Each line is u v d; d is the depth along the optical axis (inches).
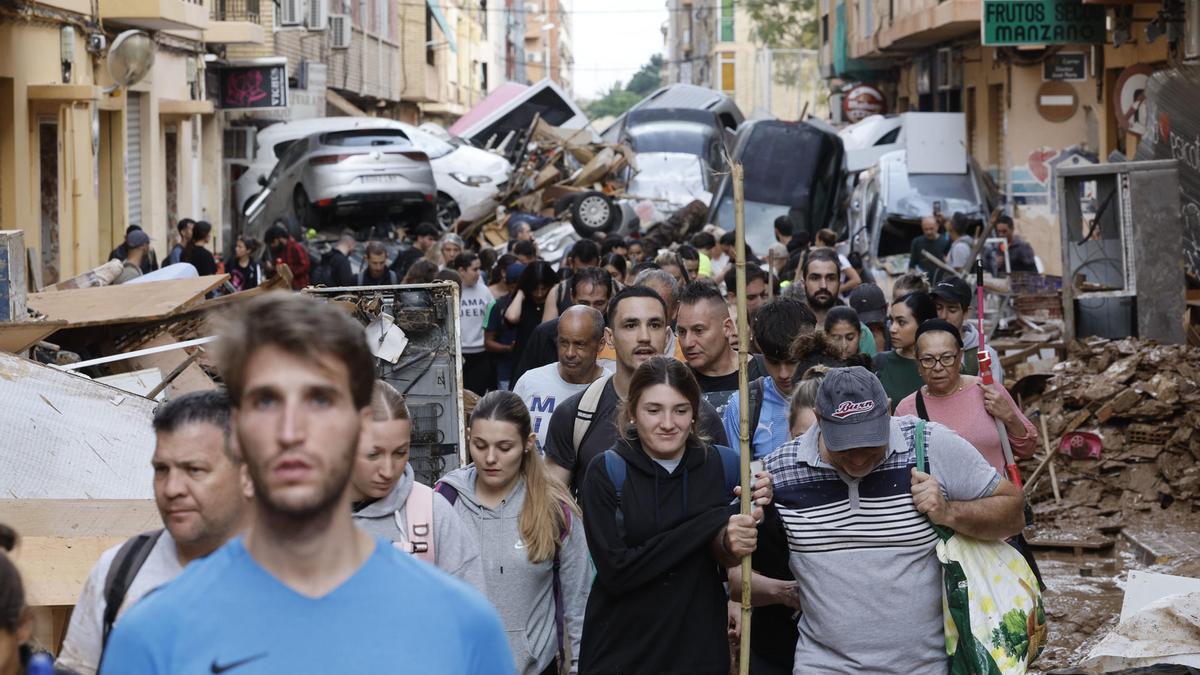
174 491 150.7
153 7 896.3
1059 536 416.8
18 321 332.5
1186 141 613.6
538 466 226.4
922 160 1050.1
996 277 721.6
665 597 208.7
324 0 1397.6
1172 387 444.5
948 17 1235.2
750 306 447.8
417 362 340.5
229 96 1257.4
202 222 765.9
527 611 224.1
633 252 673.6
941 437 210.7
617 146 1179.3
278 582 100.3
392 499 200.5
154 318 381.7
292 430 97.0
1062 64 1069.8
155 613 100.2
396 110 2271.2
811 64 2829.7
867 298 392.8
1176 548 388.5
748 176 1198.9
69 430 279.6
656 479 210.4
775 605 231.8
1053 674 248.4
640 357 261.9
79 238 810.8
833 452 205.0
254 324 98.4
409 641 100.6
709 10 3750.0
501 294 558.9
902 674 209.5
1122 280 553.6
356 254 998.4
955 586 207.3
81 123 815.7
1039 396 480.1
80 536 221.8
